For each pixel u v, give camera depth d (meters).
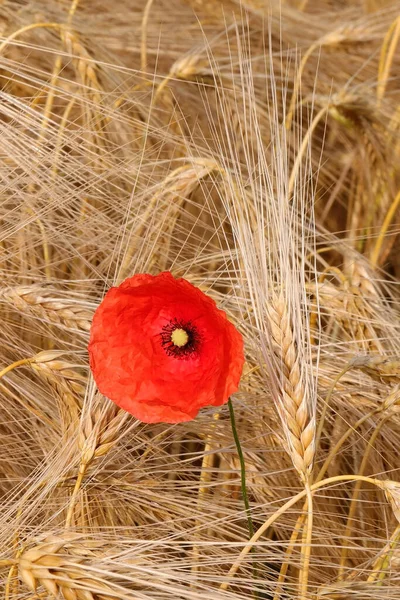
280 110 1.46
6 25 1.33
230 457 1.09
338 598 0.98
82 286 1.17
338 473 1.13
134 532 1.04
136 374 0.89
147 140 1.31
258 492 1.08
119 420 0.97
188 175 1.15
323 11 2.11
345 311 1.13
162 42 1.60
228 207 1.01
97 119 1.25
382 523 1.11
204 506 1.05
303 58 1.51
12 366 1.02
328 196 1.54
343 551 1.06
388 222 1.30
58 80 1.31
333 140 1.55
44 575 0.93
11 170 1.16
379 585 1.00
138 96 1.34
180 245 1.24
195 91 1.43
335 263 1.38
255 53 1.62
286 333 0.96
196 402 0.89
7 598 0.96
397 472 1.12
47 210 1.17
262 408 1.08
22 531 1.01
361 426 1.11
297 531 1.02
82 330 1.07
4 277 1.13
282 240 0.99
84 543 0.96
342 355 1.12
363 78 1.62
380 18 1.60
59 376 1.02
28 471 1.13
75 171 1.19
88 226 1.20
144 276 0.90
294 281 0.98
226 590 0.97
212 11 1.73
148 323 0.90
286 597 1.00
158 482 1.05
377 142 1.38
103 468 1.02
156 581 0.94
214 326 0.90
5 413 1.14
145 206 1.19
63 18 1.38
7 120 1.30
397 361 1.03
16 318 1.15
